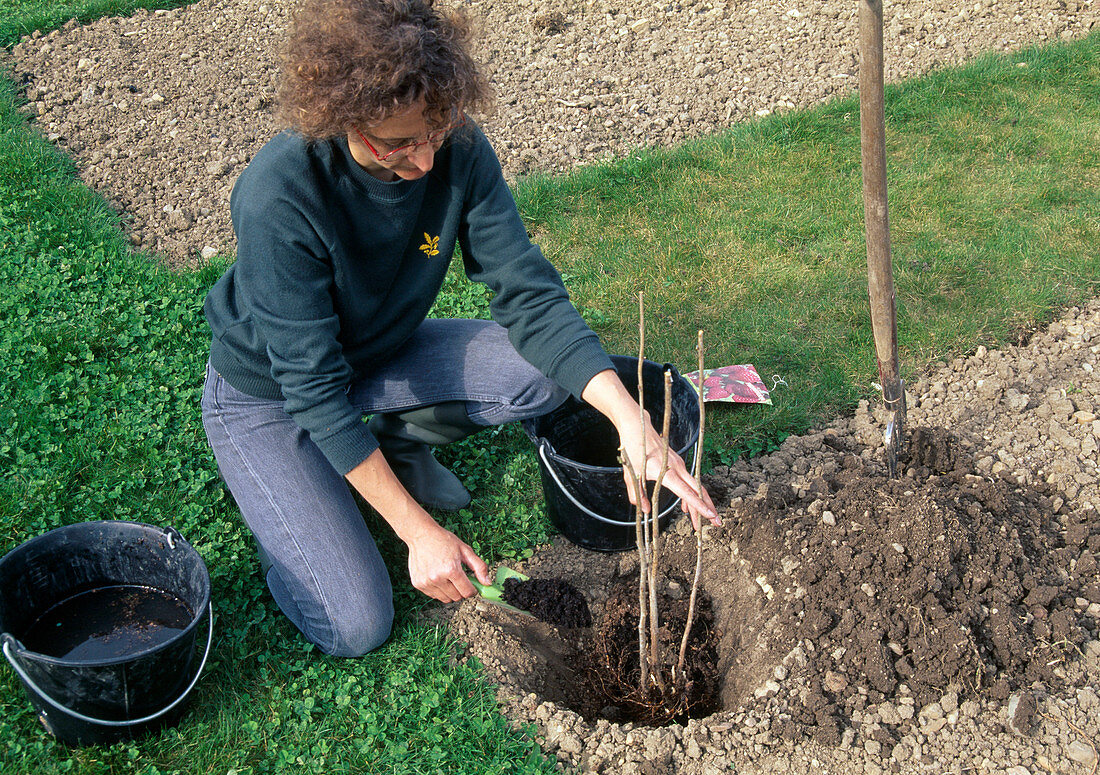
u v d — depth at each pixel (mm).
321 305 2500
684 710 2861
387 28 2002
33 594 2713
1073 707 2590
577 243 4816
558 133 5770
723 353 4078
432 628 2939
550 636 3102
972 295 4285
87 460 3461
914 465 3422
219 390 2914
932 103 5766
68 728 2484
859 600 2779
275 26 7137
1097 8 6695
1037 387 3779
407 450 3279
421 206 2682
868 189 2643
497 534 3332
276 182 2385
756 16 6988
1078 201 4883
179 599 2826
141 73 6445
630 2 7305
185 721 2656
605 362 2758
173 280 4441
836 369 3975
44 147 5457
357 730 2631
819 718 2592
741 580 3043
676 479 2604
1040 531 3068
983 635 2721
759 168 5270
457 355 3074
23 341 3984
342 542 2758
